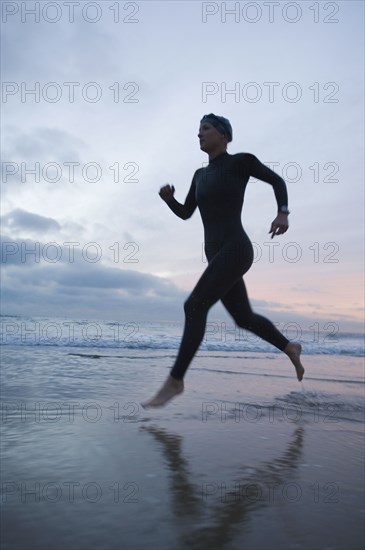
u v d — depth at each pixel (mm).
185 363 2490
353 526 1553
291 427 3045
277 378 5609
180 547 1333
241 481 1942
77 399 3494
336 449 2570
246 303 2799
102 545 1317
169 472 1986
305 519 1591
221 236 2592
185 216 3061
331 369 7559
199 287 2525
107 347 9172
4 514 1479
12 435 2396
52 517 1479
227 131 2740
